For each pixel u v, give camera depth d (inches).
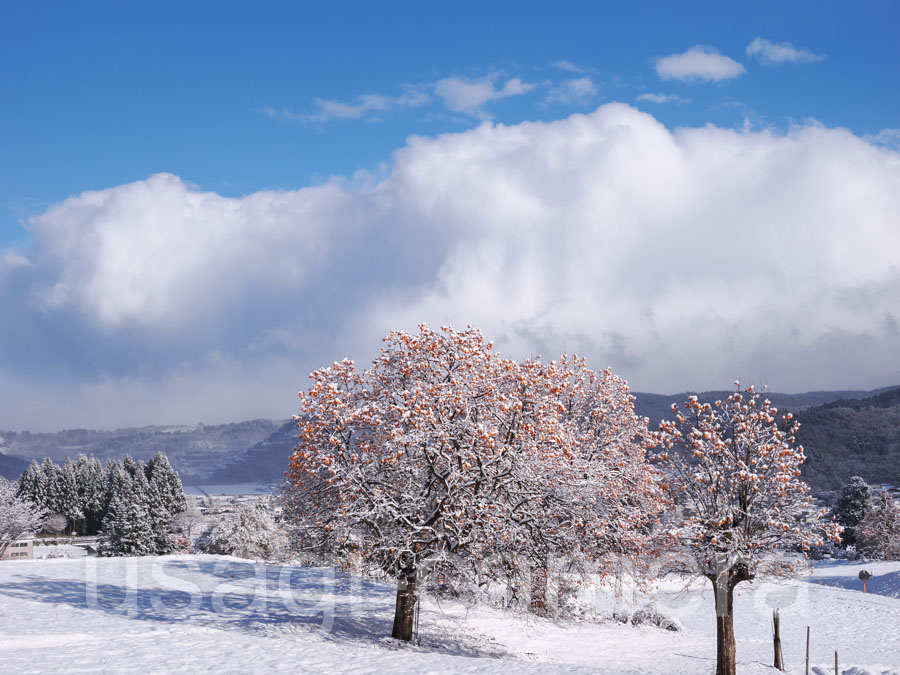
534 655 1024.9
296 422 941.2
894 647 1353.3
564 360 1395.2
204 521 4269.2
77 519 5669.3
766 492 927.7
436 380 976.3
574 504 1026.1
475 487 925.2
